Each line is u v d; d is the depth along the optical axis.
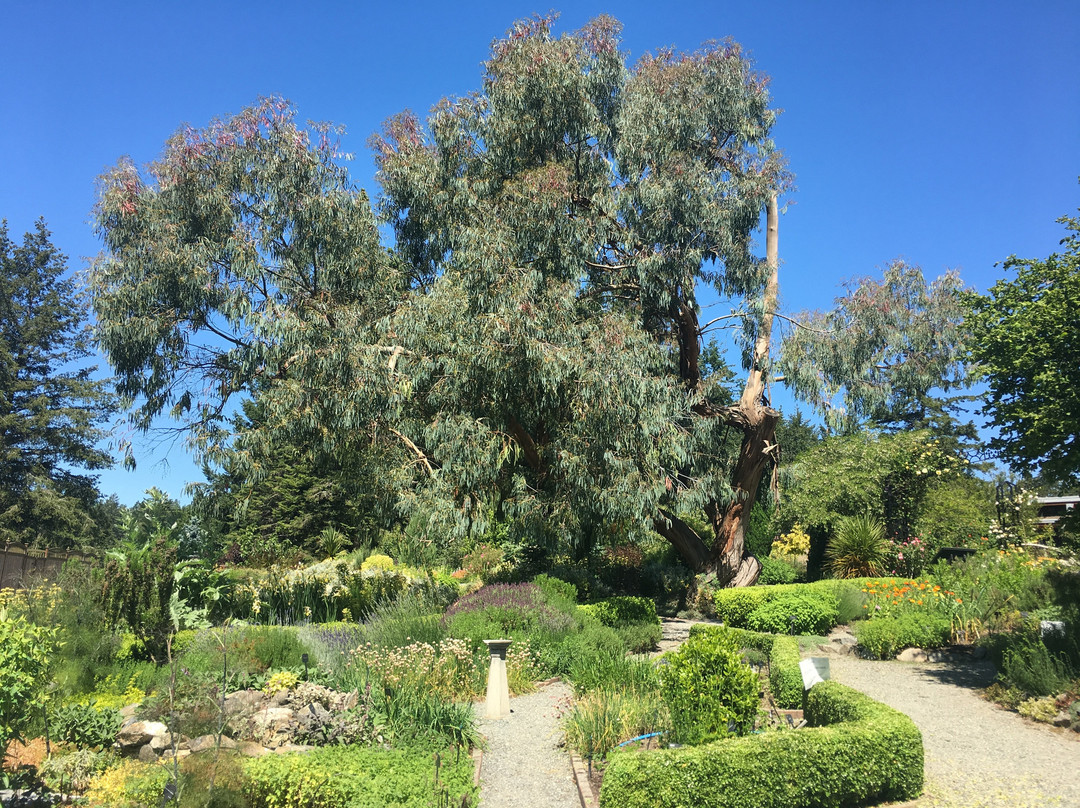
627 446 15.42
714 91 20.00
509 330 14.84
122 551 10.43
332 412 16.61
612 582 21.34
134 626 9.95
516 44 18.42
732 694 6.20
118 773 5.86
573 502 15.30
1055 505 19.66
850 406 21.17
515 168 18.84
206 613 11.16
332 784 5.42
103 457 38.34
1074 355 8.30
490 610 11.71
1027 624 9.31
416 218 20.00
